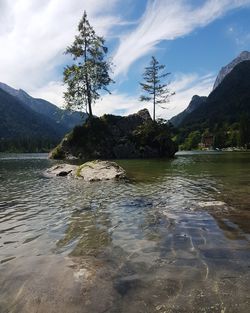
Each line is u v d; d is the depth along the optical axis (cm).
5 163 3997
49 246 667
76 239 713
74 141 5031
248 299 420
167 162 3600
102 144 4969
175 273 508
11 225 850
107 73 5091
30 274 515
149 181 1741
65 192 1410
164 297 431
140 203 1121
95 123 5122
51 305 416
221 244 648
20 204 1141
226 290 446
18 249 652
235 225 787
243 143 14750
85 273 511
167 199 1183
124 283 474
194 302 416
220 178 1819
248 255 581
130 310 400
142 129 5222
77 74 4862
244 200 1109
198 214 915
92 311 400
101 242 687
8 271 532
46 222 876
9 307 414
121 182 1720
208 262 552
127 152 5000
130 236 726
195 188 1437
